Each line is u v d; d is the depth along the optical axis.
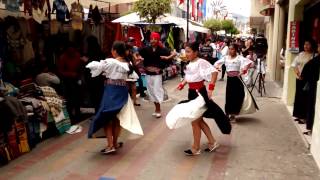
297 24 9.60
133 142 6.48
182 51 15.52
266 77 16.70
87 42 8.31
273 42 16.27
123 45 5.76
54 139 6.66
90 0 9.32
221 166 5.33
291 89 9.51
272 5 17.23
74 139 6.66
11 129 5.49
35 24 7.44
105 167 5.32
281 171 5.15
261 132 7.10
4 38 6.69
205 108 5.63
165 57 8.13
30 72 7.25
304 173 5.09
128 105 5.75
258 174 5.05
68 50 7.83
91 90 7.67
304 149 6.07
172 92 11.98
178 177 4.96
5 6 6.49
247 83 12.31
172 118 5.65
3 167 5.31
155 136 6.85
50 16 7.82
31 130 6.11
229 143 6.41
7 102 5.39
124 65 5.63
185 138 6.72
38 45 7.61
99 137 5.91
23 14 7.40
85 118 8.20
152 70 8.20
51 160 5.60
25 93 6.46
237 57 7.77
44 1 7.38
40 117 6.27
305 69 6.91
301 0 8.80
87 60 7.99
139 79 10.58
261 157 5.70
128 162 5.52
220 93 11.84
